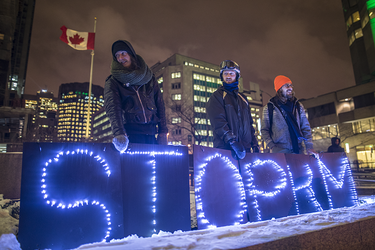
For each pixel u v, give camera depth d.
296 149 4.99
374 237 2.76
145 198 2.71
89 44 29.81
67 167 2.41
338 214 2.96
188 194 3.01
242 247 1.79
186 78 97.56
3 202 3.79
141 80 3.31
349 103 41.56
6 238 2.05
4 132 48.44
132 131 3.26
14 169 4.52
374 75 44.91
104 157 2.60
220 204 3.13
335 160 4.76
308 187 4.20
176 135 85.00
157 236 2.33
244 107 4.32
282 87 5.24
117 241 2.09
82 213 2.37
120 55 3.21
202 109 96.12
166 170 2.93
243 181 3.49
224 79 4.26
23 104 49.78
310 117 46.41
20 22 84.94
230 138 3.57
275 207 3.66
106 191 2.52
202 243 1.92
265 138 5.36
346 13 52.78
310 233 2.23
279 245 1.99
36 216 2.20
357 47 49.28
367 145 37.44
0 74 62.09
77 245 2.27
